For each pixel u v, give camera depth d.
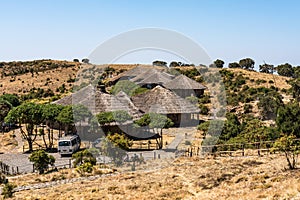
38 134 45.72
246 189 21.84
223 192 21.80
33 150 41.91
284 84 79.88
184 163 30.41
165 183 24.84
